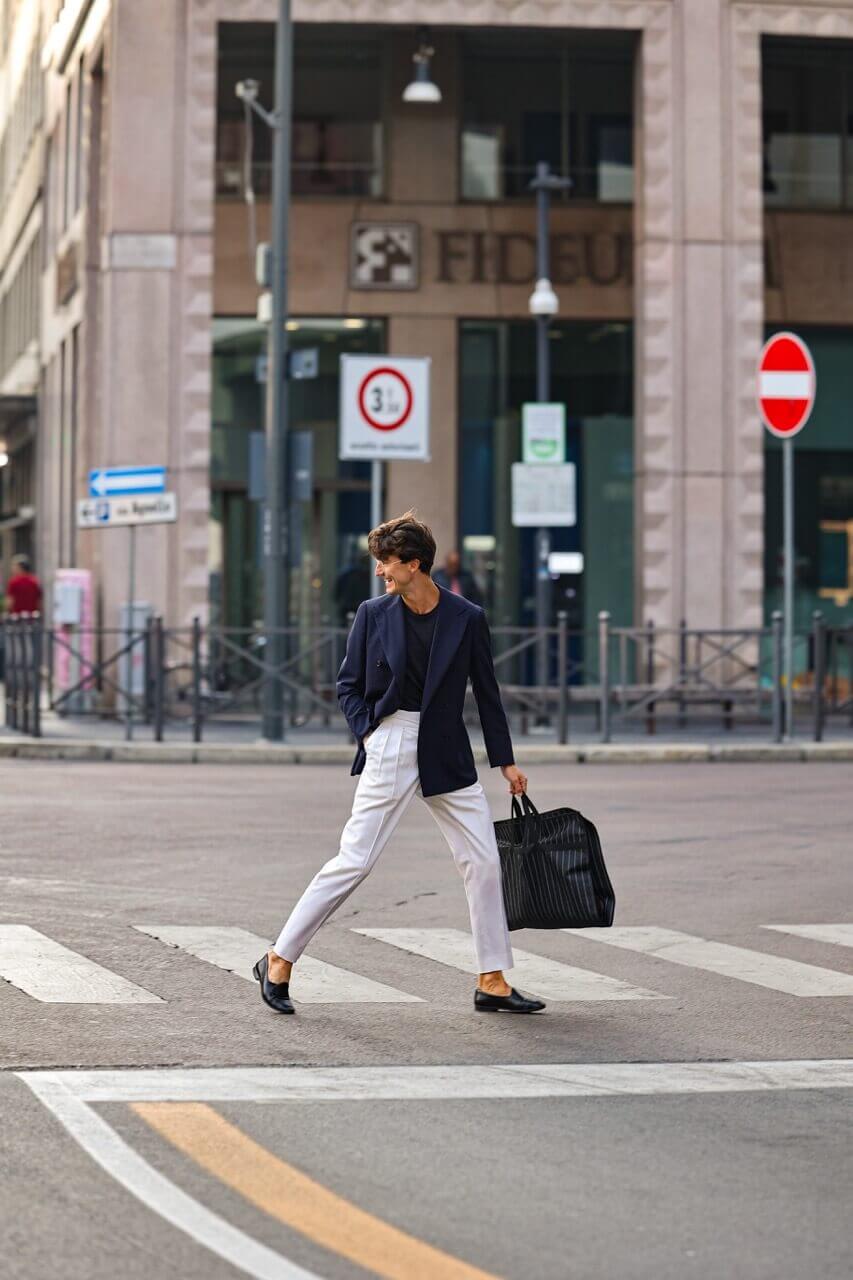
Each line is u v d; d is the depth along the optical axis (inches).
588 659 1189.7
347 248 1418.6
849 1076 378.3
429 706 425.4
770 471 1432.1
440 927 538.9
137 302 1341.0
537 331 1421.0
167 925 531.2
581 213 1424.7
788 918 560.1
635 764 1051.9
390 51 1417.3
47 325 1893.5
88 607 1390.3
